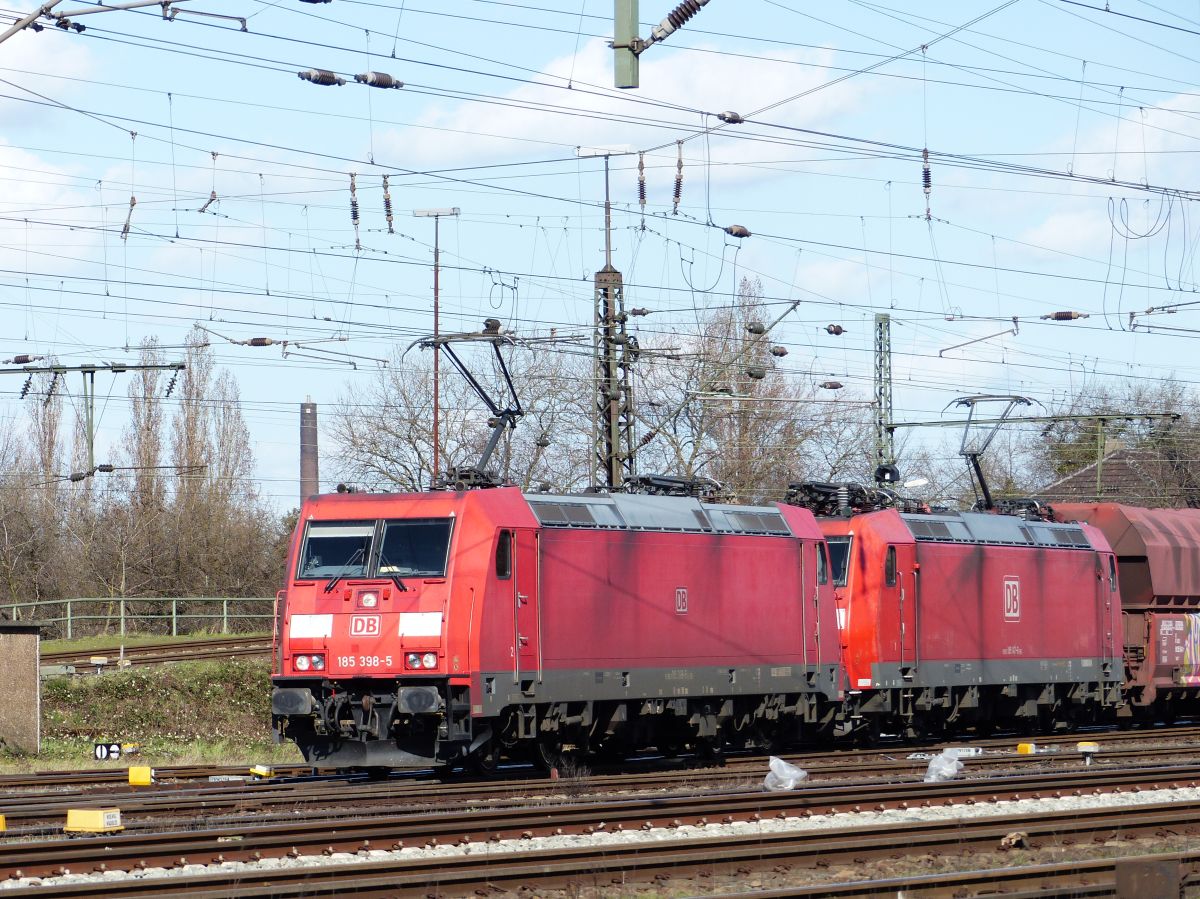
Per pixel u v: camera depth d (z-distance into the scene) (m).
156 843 44.25
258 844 44.22
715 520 78.56
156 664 107.12
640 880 42.03
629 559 72.50
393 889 38.00
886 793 58.53
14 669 83.31
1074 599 103.56
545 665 67.56
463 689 64.06
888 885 38.59
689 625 75.31
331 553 67.12
